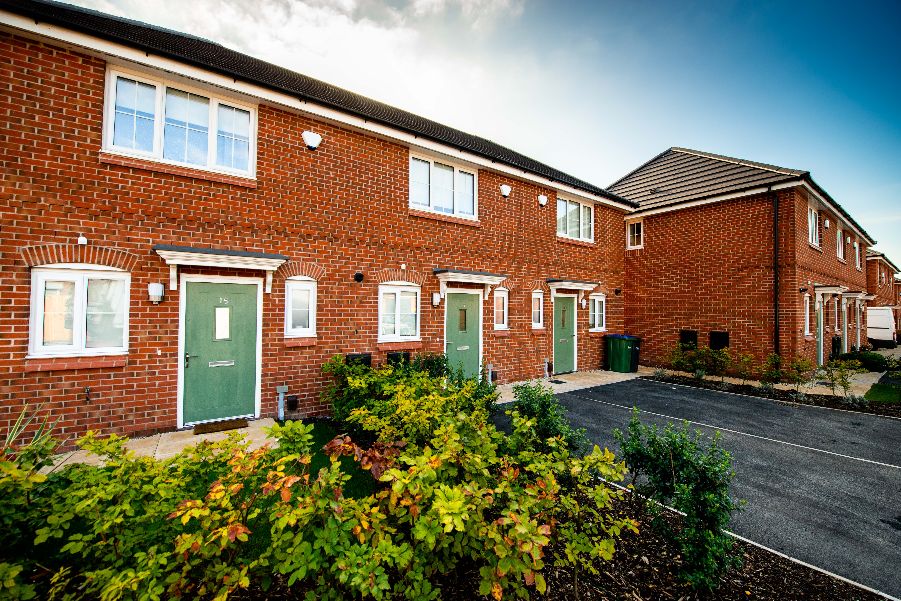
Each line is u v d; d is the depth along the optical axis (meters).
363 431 5.29
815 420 7.70
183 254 5.75
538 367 11.04
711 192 12.73
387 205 8.13
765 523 4.09
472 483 2.31
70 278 5.29
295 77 9.38
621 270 14.10
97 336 5.45
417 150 8.63
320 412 7.14
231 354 6.41
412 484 2.18
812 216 12.97
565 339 11.98
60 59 5.26
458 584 2.72
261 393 6.62
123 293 5.62
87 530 2.93
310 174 7.18
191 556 2.08
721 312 12.40
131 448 5.16
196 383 6.14
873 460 5.77
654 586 2.94
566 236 11.95
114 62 5.59
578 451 4.60
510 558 1.98
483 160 9.49
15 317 4.93
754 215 11.77
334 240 7.41
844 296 16.17
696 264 13.01
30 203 5.03
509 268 10.41
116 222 5.54
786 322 11.07
